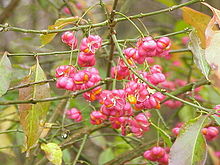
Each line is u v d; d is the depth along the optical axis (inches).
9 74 15.3
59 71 14.9
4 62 15.4
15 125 24.1
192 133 14.2
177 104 24.5
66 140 20.3
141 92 14.6
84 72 14.7
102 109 15.1
